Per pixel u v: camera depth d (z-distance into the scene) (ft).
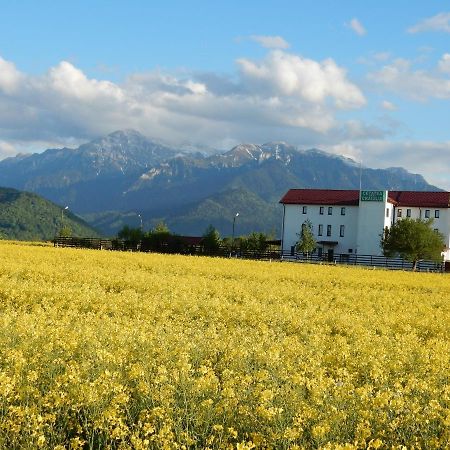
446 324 75.72
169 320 65.16
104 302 74.59
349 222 325.83
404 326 70.23
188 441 26.94
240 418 29.81
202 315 70.79
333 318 72.69
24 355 39.60
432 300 109.81
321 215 331.57
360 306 92.27
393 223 301.22
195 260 186.39
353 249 324.60
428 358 47.24
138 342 44.96
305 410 29.12
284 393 32.09
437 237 272.10
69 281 102.83
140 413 30.83
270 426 28.73
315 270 175.52
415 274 183.52
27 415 27.68
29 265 122.72
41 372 36.04
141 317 66.08
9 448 26.78
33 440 27.09
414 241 269.44
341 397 31.89
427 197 336.49
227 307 76.33
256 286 109.19
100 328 49.24
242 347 44.50
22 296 75.00
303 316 71.51
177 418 29.66
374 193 315.99
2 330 45.73
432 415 29.78
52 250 196.34
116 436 27.12
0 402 29.63
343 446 25.79
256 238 334.44
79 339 43.55
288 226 337.11
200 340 48.21
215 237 303.48
